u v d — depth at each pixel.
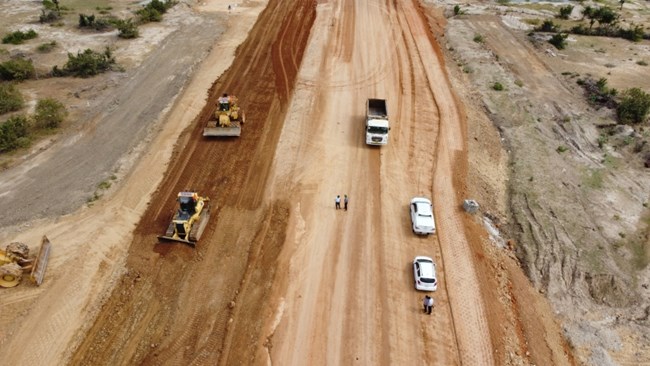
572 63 53.91
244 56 53.25
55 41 56.38
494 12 67.38
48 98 44.31
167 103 44.50
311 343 24.69
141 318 25.75
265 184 35.12
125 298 26.73
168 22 62.69
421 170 36.88
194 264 28.80
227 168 36.56
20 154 37.22
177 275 28.09
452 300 27.12
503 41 58.47
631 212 33.91
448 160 37.88
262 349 24.36
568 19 66.31
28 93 45.28
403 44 55.91
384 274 28.53
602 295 28.25
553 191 35.34
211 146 38.84
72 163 36.53
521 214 33.34
